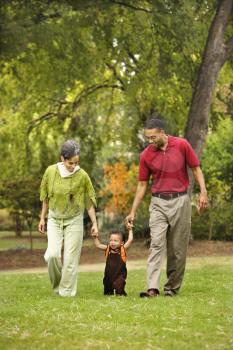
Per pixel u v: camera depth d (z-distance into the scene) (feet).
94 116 132.26
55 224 40.09
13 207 111.24
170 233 39.17
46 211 41.06
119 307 32.53
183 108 111.96
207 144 130.72
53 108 128.77
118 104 128.67
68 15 91.81
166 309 31.76
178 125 114.21
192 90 103.71
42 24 85.66
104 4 90.07
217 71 95.86
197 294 39.40
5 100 120.47
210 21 100.63
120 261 39.78
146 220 134.51
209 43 95.40
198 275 52.65
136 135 131.64
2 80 114.32
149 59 99.25
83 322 28.48
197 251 98.17
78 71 99.60
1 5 85.56
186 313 30.63
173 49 95.45
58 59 95.14
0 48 81.61
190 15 89.10
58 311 31.58
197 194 125.39
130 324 28.04
